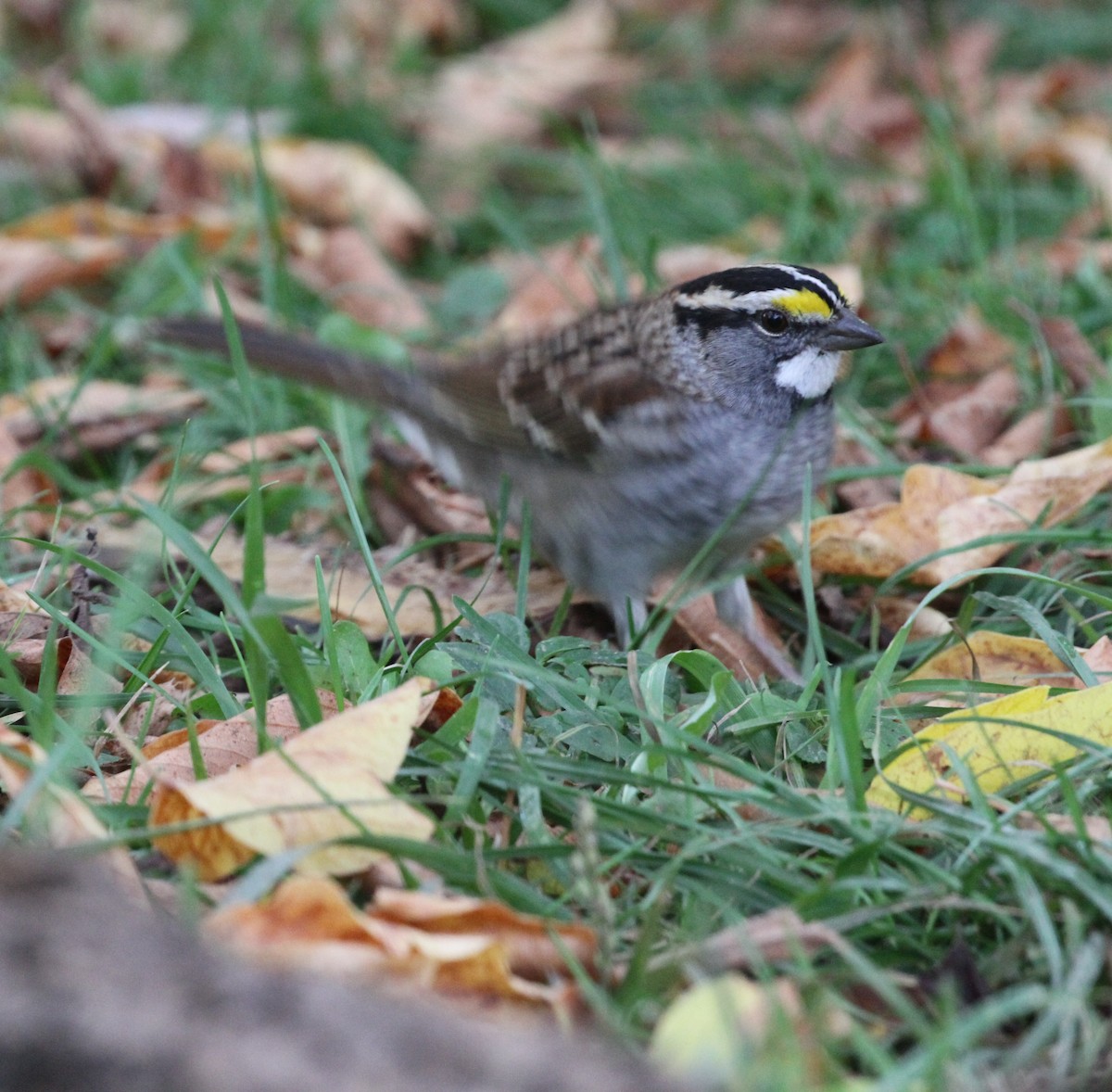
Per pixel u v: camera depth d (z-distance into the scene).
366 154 14.21
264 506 9.28
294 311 11.73
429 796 5.92
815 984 4.79
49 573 8.07
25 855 4.22
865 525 8.45
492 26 18.42
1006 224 12.48
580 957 5.14
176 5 17.45
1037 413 9.92
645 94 16.25
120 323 11.03
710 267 12.53
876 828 5.75
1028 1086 4.71
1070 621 7.75
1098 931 5.33
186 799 5.56
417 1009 4.00
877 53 16.48
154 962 3.97
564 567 8.62
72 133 14.27
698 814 6.00
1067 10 18.03
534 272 12.95
